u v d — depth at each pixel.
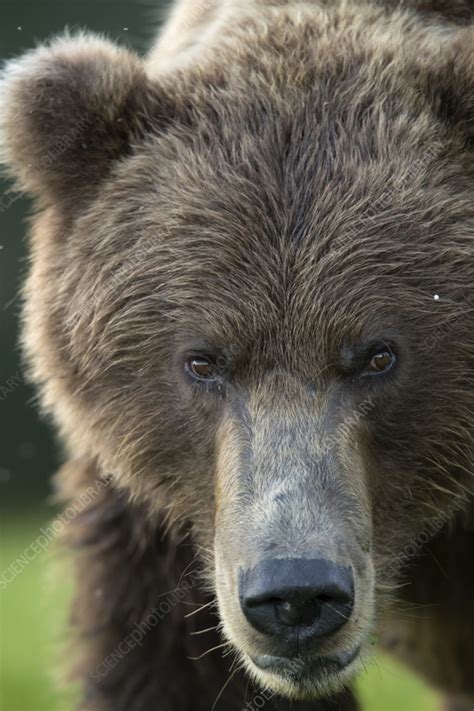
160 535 11.66
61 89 10.75
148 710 11.70
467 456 10.48
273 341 9.88
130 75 10.88
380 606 10.53
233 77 10.87
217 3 12.48
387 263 9.94
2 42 28.08
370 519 9.74
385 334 9.92
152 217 10.41
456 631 12.25
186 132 10.70
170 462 10.77
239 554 9.16
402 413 10.15
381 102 10.43
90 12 27.92
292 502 9.14
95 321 10.63
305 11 11.51
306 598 8.74
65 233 11.10
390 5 11.77
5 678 19.86
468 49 10.61
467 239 10.15
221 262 10.02
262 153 10.23
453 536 11.68
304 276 9.87
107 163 10.91
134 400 10.66
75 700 12.17
